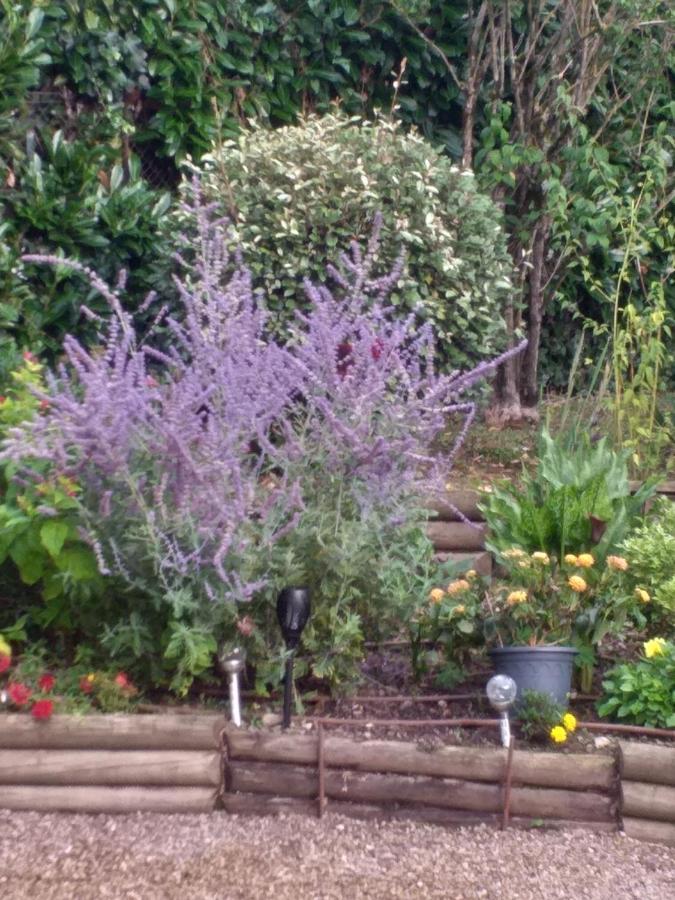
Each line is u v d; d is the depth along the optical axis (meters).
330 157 6.42
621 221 7.34
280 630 4.02
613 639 4.53
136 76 7.89
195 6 7.85
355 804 3.70
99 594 3.92
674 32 7.90
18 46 6.92
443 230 6.34
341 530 4.00
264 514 3.90
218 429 3.82
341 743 3.70
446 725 3.92
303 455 4.07
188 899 3.17
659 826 3.57
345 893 3.22
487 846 3.51
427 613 4.23
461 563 4.49
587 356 8.76
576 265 8.25
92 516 3.81
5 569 4.20
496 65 7.62
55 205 7.15
